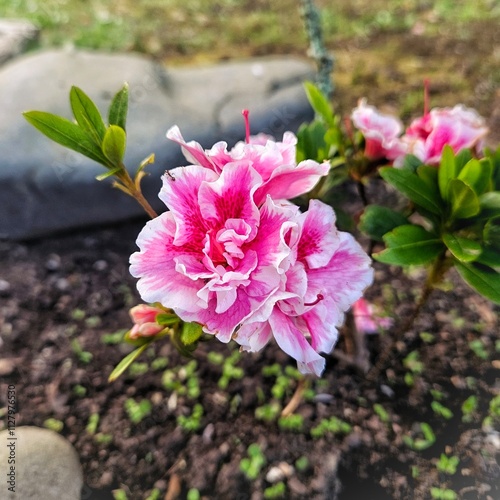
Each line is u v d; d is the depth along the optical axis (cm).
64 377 38
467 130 26
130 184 23
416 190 25
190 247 20
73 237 50
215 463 33
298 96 55
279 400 36
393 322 40
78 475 32
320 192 29
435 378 36
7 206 47
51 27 81
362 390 36
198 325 21
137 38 79
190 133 50
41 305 44
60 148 47
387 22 82
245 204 20
